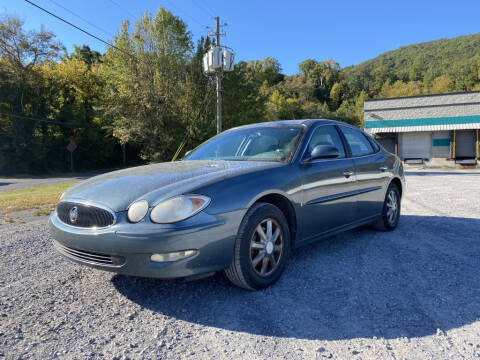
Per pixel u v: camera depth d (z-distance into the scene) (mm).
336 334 1970
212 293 2570
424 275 2889
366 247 3748
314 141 3352
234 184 2449
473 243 3879
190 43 28469
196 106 28266
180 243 2111
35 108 32438
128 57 26969
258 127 3754
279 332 2000
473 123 23984
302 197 2938
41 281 2861
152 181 2500
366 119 26953
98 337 1961
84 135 36250
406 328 2027
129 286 2730
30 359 1731
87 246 2262
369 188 3926
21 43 31125
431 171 21172
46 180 22625
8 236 4484
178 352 1801
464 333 1960
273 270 2672
